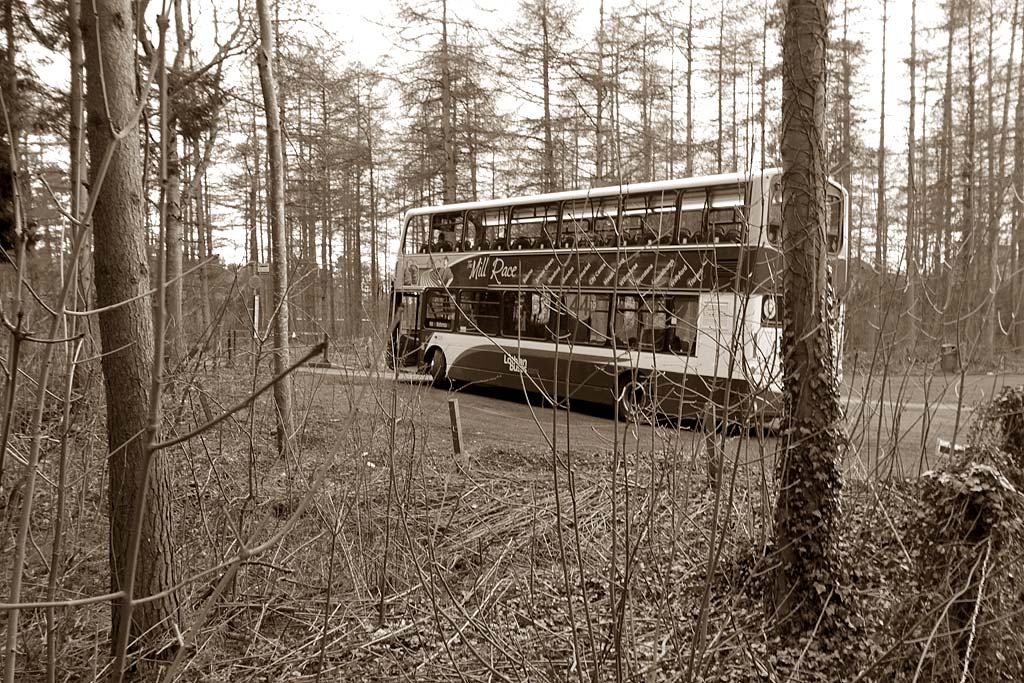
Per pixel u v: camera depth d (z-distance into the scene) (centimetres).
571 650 480
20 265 184
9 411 191
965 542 445
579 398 1465
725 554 571
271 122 875
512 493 808
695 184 1229
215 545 538
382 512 650
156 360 125
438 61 2612
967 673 397
